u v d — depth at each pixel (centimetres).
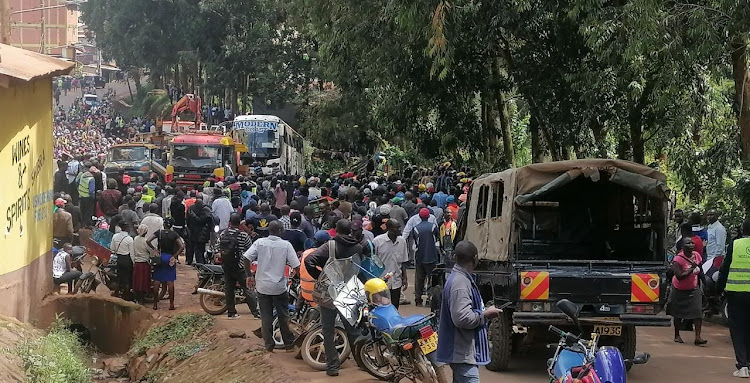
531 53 2083
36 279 1535
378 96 2816
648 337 1380
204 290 1552
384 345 982
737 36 1458
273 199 2417
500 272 1091
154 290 1620
